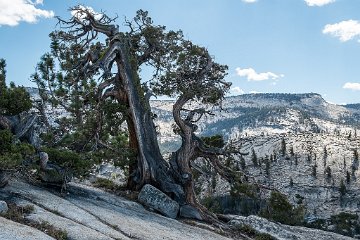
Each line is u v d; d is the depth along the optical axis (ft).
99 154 86.22
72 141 82.84
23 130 66.74
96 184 95.91
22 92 65.16
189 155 96.53
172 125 101.81
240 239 77.20
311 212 647.56
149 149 93.20
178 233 61.57
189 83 100.01
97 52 98.07
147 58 107.04
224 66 103.86
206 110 102.47
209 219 87.56
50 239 39.29
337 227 429.38
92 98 90.99
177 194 90.79
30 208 49.08
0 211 45.42
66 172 67.92
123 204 74.74
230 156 103.91
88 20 97.66
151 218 69.31
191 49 100.58
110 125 93.04
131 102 93.66
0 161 51.83
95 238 43.91
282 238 83.92
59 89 83.97
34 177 68.13
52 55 92.99
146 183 91.20
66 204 57.31
